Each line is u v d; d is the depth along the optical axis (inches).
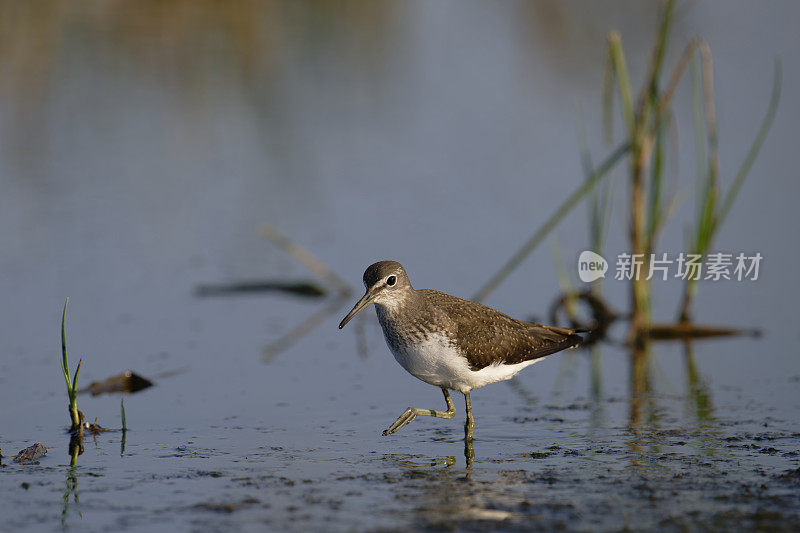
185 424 450.6
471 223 760.3
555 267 693.3
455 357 424.8
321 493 355.3
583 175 845.2
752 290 668.7
